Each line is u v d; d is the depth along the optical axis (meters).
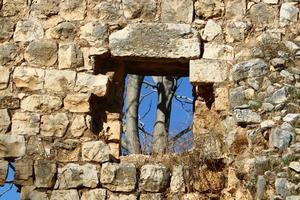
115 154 9.92
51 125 9.70
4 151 9.59
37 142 9.63
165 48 9.96
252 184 9.20
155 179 9.52
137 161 9.70
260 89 9.70
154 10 10.11
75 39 10.03
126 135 14.48
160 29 10.02
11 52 9.98
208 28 10.09
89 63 9.94
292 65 9.75
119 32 10.02
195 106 10.10
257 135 9.43
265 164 9.16
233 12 10.16
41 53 9.96
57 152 9.59
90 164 9.55
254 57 9.90
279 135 9.23
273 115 9.45
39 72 9.89
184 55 9.95
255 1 10.20
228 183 9.44
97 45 9.99
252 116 9.55
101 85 9.85
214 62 9.95
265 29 10.09
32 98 9.80
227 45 10.03
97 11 10.12
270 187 9.04
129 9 10.11
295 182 8.89
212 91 9.97
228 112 9.77
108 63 10.15
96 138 9.70
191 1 10.16
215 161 9.57
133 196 9.45
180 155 9.69
